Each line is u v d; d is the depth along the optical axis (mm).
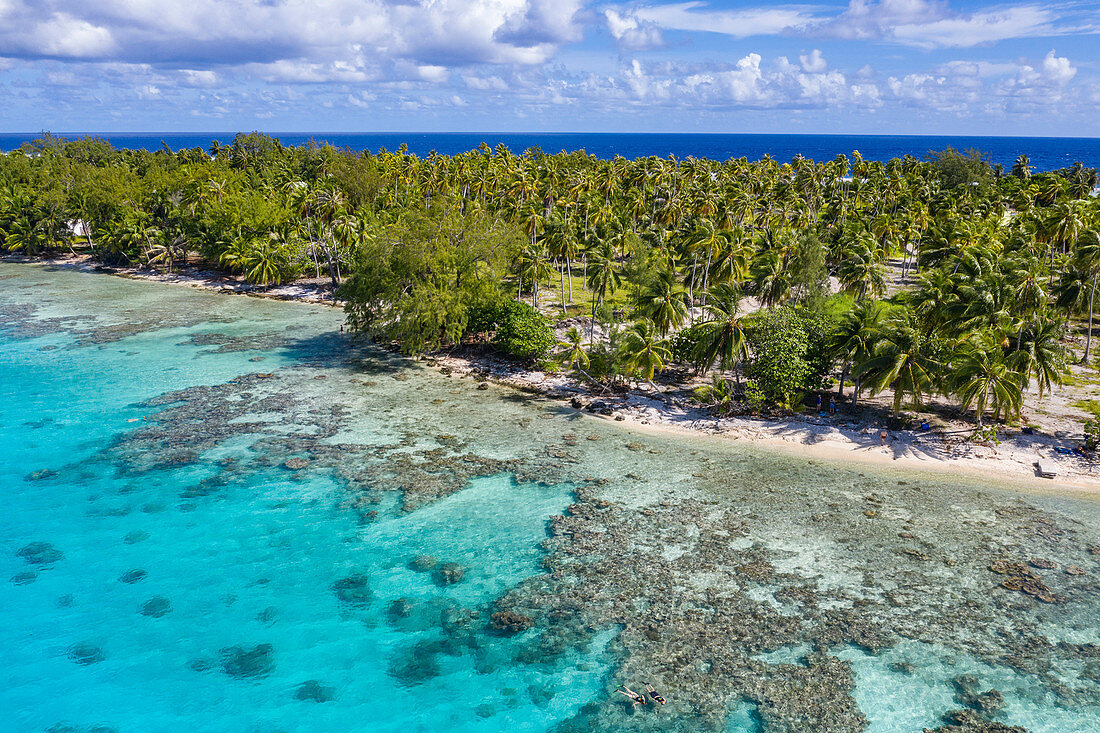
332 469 51438
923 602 36406
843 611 35750
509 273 93688
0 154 176625
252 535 42938
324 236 114000
